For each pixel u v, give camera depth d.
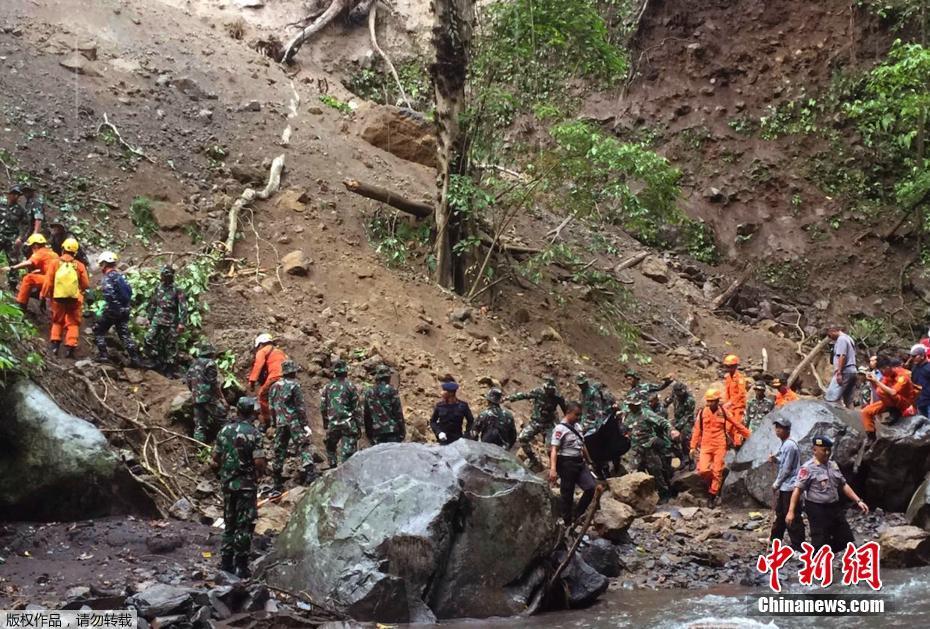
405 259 19.97
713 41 29.11
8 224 15.38
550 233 22.81
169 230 18.22
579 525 11.47
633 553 11.37
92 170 18.75
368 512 8.91
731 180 28.02
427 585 8.70
